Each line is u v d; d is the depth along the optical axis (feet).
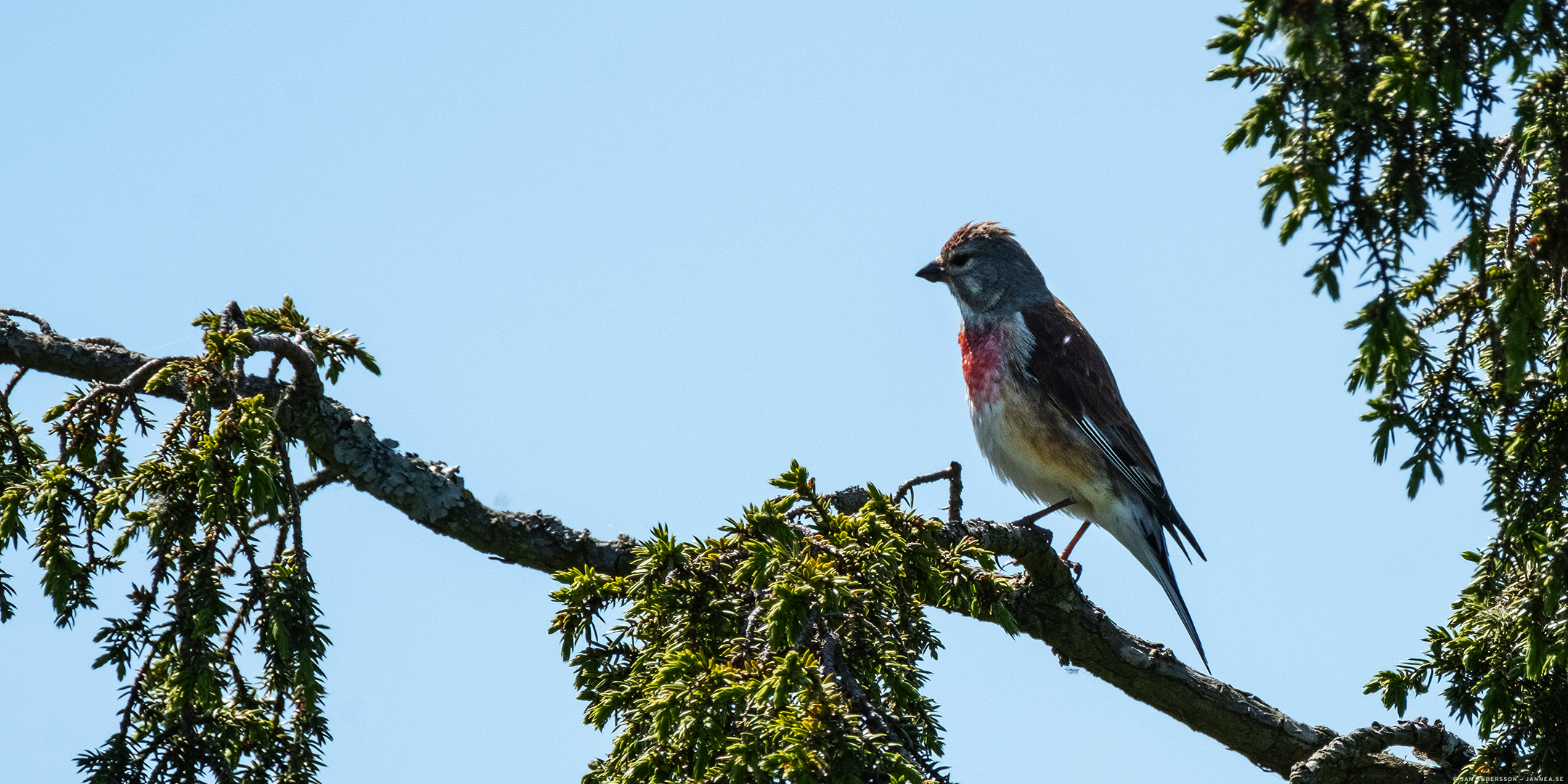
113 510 18.53
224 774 18.42
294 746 19.79
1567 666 20.10
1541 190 19.79
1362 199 17.98
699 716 15.03
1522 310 18.12
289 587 18.83
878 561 17.92
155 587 18.40
